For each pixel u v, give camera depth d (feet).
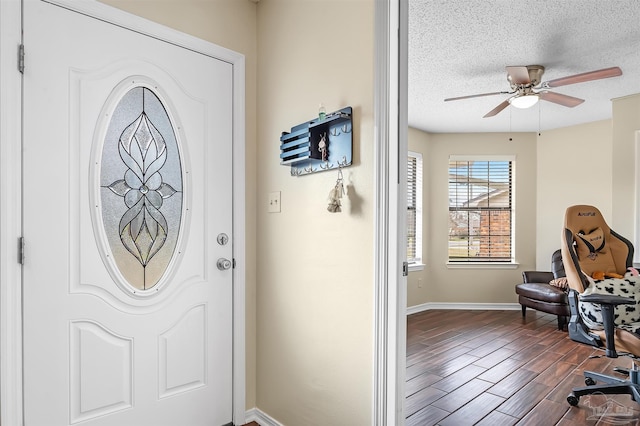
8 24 4.88
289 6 6.68
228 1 7.01
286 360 6.68
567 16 8.03
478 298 17.53
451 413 7.91
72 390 5.39
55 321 5.25
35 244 5.09
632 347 7.25
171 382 6.30
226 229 6.98
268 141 7.11
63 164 5.32
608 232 9.75
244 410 7.16
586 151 16.07
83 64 5.48
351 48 5.61
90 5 5.48
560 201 16.79
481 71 10.84
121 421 5.80
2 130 4.83
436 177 17.62
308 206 6.28
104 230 5.66
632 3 7.56
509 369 10.31
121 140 5.83
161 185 6.22
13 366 4.91
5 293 4.85
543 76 11.23
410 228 17.01
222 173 6.93
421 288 17.20
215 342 6.82
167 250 6.28
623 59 10.07
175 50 6.36
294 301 6.53
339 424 5.71
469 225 17.79
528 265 17.44
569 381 9.50
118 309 5.79
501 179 17.74
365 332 5.38
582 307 8.26
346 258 5.65
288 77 6.68
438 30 8.60
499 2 7.55
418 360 11.01
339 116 5.50
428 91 12.34
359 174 5.47
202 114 6.66
